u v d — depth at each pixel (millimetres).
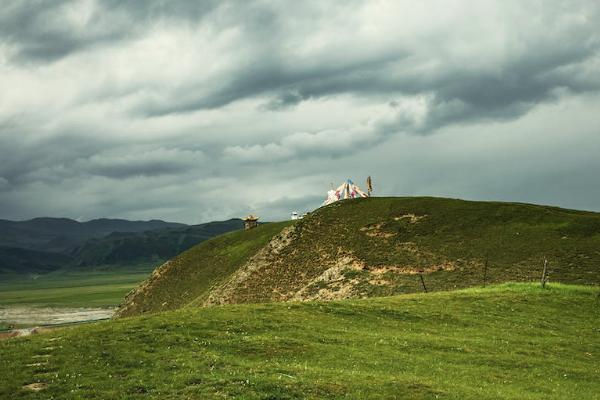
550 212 105812
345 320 41906
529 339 39312
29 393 25188
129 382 26078
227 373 27328
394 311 45500
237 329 36562
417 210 117250
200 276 141000
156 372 27594
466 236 100625
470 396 25484
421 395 25188
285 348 32656
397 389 25844
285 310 43375
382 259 98812
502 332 41156
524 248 90688
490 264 87062
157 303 140625
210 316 39562
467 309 47781
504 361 32906
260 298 103625
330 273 99750
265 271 113688
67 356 30000
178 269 153625
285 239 123438
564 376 30953
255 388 25172
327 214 128500
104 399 24250
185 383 25938
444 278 85125
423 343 35812
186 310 42625
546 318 46375
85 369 28016
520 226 100312
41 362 29359
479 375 29875
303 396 24516
